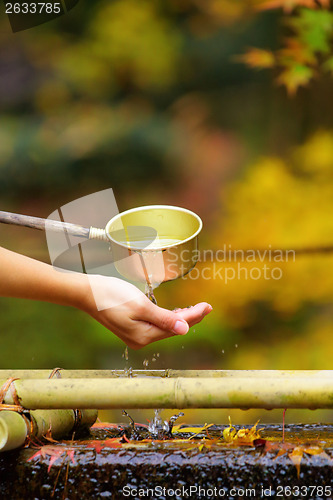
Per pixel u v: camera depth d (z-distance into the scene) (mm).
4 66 7043
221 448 1513
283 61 4449
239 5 6742
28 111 6965
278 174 6293
